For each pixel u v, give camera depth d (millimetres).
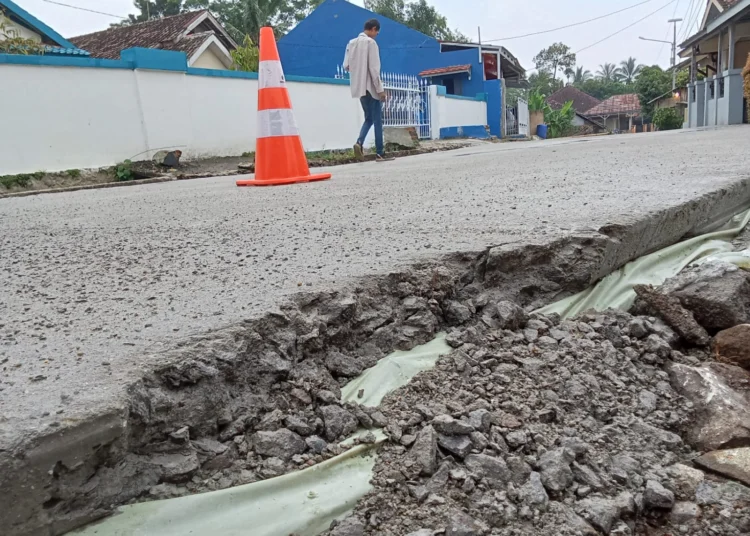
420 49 24422
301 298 1921
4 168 8312
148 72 10008
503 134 23922
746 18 18797
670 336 2184
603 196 3506
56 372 1466
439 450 1501
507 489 1400
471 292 2264
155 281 2326
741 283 2326
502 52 24594
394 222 3221
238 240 3035
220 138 11406
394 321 2016
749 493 1469
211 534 1248
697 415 1795
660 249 2934
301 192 5102
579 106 67438
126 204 5094
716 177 3955
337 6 24734
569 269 2404
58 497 1178
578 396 1757
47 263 2783
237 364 1590
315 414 1584
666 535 1386
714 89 19547
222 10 42906
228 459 1419
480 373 1834
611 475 1493
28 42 11203
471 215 3240
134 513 1250
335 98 13922
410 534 1281
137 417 1331
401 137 13789
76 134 9102
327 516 1330
